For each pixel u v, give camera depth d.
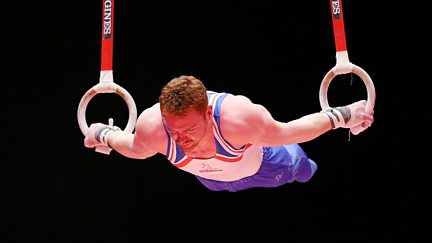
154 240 8.93
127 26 9.12
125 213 9.02
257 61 9.04
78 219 8.98
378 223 8.75
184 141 4.54
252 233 8.94
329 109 5.08
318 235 8.86
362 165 8.96
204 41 9.05
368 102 5.07
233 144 4.80
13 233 8.90
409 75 8.59
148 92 9.13
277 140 4.81
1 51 9.04
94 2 9.05
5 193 9.01
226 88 9.11
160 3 9.09
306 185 9.08
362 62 8.70
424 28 8.43
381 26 8.59
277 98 9.07
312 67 8.94
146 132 4.92
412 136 8.70
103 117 9.20
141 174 9.13
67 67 9.10
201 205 9.05
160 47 9.10
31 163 9.09
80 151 9.14
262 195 9.09
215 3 9.01
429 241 8.52
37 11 9.02
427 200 8.65
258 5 8.94
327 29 8.80
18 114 9.12
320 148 9.09
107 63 5.39
